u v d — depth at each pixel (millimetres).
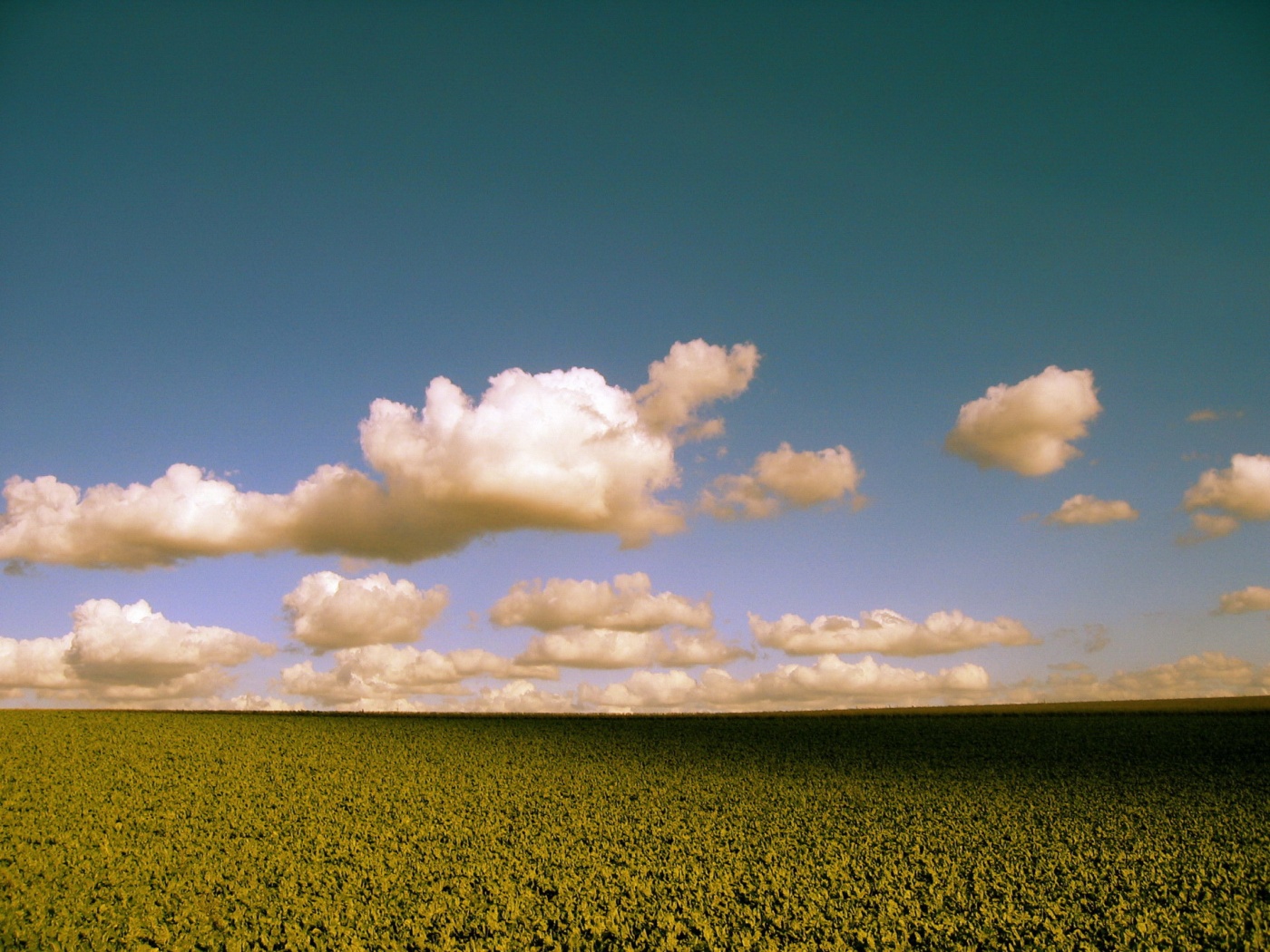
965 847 24031
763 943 16312
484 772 38406
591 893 19297
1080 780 36281
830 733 55219
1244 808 29672
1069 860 22453
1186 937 16562
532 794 32719
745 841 24750
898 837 25312
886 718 64312
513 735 52750
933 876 20891
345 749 44562
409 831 25625
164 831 24828
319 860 21984
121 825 25328
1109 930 16922
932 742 50219
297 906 18172
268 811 28234
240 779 34375
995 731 54938
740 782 35906
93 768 35469
